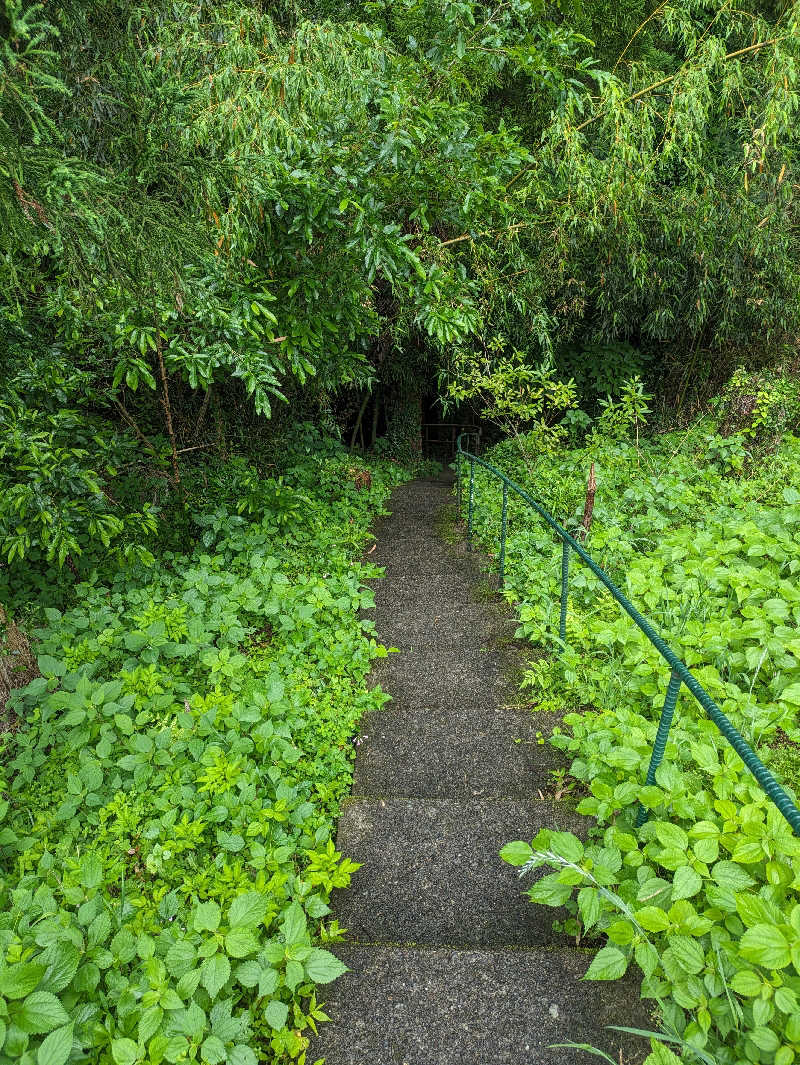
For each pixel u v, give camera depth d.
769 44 6.08
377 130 3.54
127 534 4.43
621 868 2.18
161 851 2.38
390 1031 1.88
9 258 2.50
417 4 3.63
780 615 3.54
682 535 4.83
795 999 1.50
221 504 5.59
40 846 2.50
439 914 2.34
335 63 3.71
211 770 2.65
